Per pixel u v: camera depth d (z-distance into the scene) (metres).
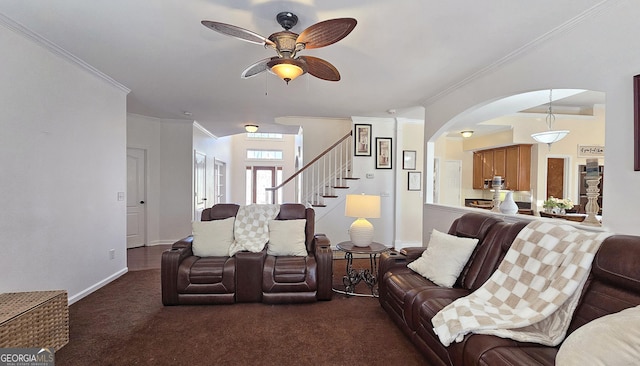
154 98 4.24
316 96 4.10
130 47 2.61
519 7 1.99
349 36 2.39
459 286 2.36
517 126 5.69
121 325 2.50
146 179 5.52
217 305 2.92
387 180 5.62
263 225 3.42
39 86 2.50
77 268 2.96
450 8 2.00
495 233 2.36
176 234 5.79
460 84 3.46
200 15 2.11
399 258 2.82
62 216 2.76
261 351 2.15
